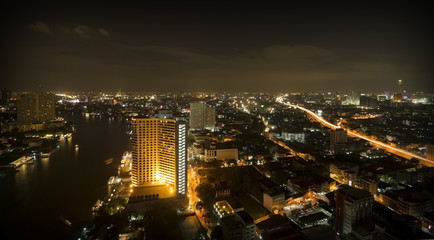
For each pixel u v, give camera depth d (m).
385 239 185.75
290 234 191.38
